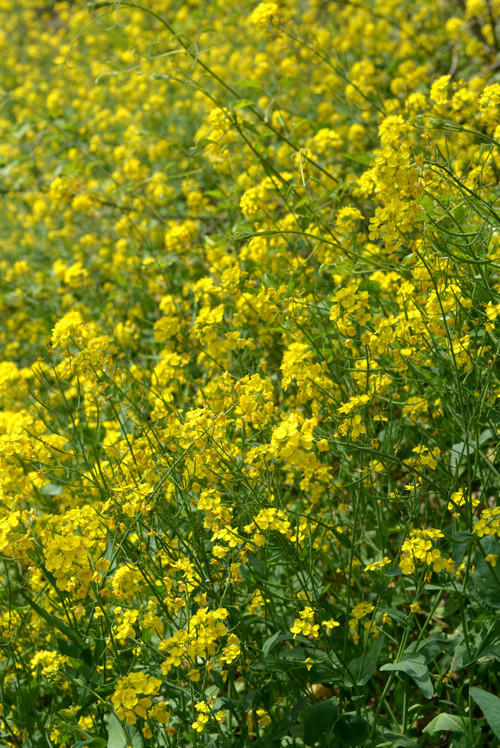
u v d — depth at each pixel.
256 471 2.04
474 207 2.16
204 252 3.71
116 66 3.15
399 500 2.09
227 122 2.86
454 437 2.42
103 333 3.67
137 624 2.03
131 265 4.25
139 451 2.21
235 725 2.24
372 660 1.94
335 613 2.29
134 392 2.53
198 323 2.44
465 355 2.15
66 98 7.83
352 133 4.07
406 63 4.89
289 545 2.12
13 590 2.39
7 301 5.05
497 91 2.56
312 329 2.72
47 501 3.14
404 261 2.18
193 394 3.17
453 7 6.09
